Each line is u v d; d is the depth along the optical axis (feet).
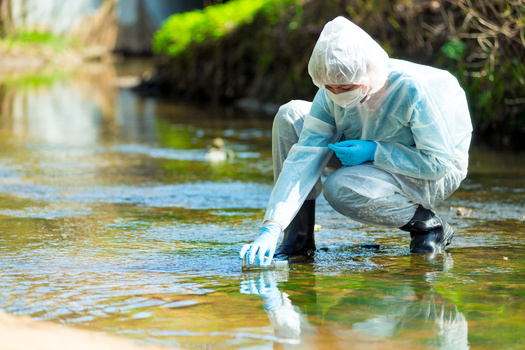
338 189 19.38
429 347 12.78
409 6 55.88
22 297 15.51
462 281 17.15
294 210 18.65
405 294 16.05
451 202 28.17
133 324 13.83
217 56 82.48
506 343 13.00
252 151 43.75
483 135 50.08
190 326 13.75
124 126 56.95
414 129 18.35
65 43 155.02
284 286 16.66
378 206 19.56
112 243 21.15
